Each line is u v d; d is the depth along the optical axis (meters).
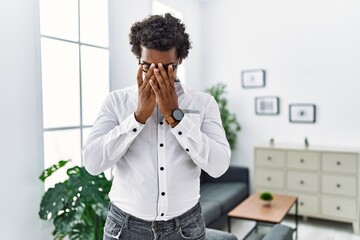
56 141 2.42
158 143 0.98
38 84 2.23
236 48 4.43
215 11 4.55
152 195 0.97
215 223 3.23
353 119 3.77
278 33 4.14
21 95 2.12
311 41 3.95
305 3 3.96
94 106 2.74
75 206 2.19
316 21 3.91
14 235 2.12
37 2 2.21
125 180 1.00
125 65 3.08
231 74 4.48
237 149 4.50
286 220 3.81
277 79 4.18
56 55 2.40
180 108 1.01
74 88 2.56
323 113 3.93
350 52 3.74
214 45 4.59
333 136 3.89
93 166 0.98
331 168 3.52
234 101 4.48
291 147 3.79
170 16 0.97
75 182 2.18
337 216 3.52
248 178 4.29
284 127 4.17
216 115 1.08
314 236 3.34
